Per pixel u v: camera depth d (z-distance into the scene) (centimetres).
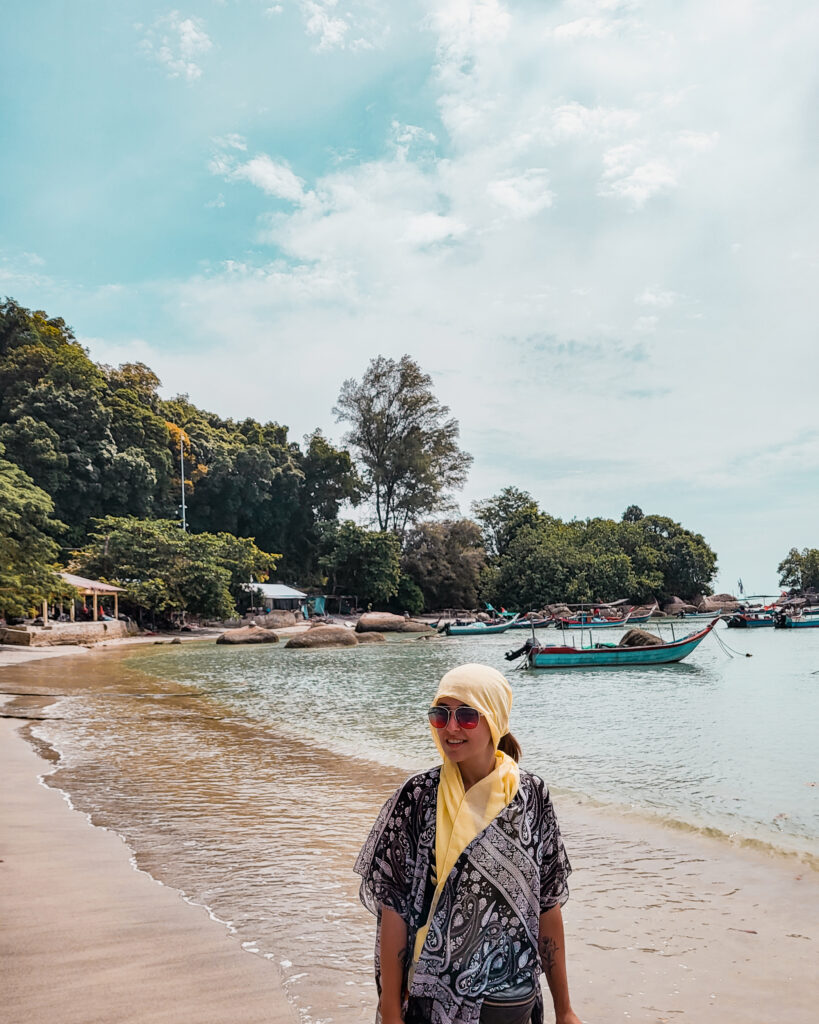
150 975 407
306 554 8138
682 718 1445
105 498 6038
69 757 1070
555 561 7200
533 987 214
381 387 7644
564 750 1136
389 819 225
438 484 7481
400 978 214
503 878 210
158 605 4922
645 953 439
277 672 2561
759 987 396
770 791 850
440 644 4216
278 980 402
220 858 620
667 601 8025
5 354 6406
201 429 8119
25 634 3594
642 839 677
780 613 5303
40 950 437
